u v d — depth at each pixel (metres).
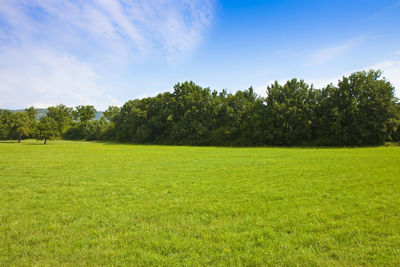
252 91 82.56
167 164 22.72
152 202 9.74
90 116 146.00
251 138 69.19
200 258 5.25
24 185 13.36
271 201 9.62
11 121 100.75
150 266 4.97
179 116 86.00
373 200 9.38
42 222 7.54
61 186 13.07
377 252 5.34
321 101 60.31
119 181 14.38
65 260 5.22
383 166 18.38
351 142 55.06
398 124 51.59
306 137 61.03
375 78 56.72
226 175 16.14
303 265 4.92
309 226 6.89
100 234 6.57
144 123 92.94
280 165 20.78
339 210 8.26
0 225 7.27
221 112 79.00
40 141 105.62
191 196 10.70
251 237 6.24
